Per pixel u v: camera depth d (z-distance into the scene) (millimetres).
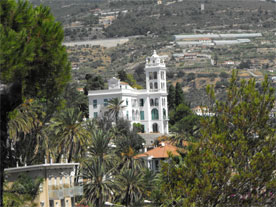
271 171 65375
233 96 69500
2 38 41406
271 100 68250
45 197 103438
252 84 69250
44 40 45281
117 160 152625
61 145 146000
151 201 121938
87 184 134125
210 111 70250
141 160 164375
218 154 67875
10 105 42094
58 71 46469
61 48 46406
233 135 68438
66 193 110500
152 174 139750
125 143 164125
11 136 129625
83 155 149500
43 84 46469
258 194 65438
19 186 94250
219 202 66062
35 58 44969
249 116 67562
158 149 188000
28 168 100688
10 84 41906
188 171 68562
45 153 141375
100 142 150125
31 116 134250
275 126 68500
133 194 136000
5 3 43875
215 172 66688
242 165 66438
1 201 43031
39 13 46688
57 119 148625
